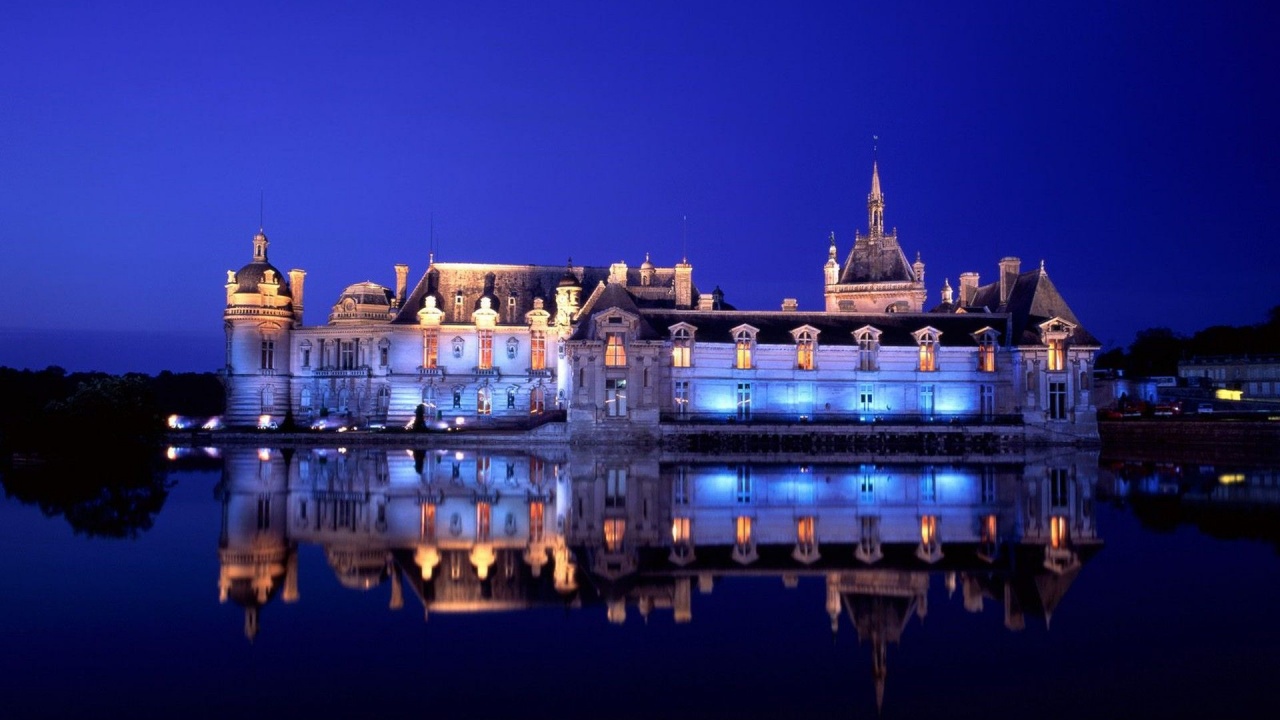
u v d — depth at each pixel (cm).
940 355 10081
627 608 2528
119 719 1747
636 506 4431
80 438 7781
